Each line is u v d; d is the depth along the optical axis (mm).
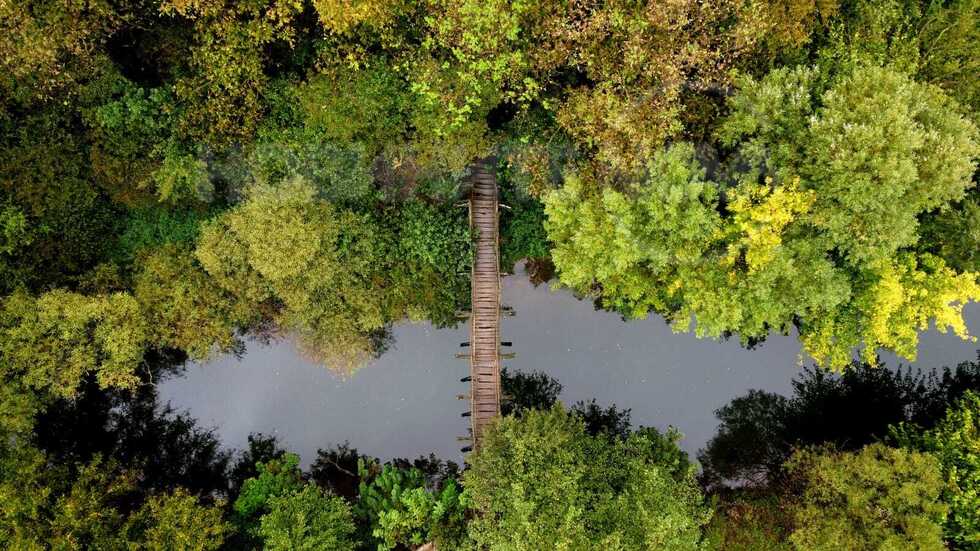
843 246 15516
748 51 16500
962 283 15789
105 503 19688
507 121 20328
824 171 14945
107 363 18938
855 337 17625
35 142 18312
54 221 18844
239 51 17453
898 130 13938
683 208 15930
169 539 17656
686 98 17609
